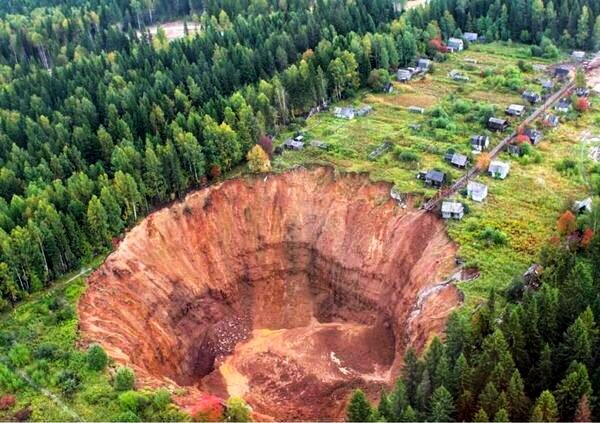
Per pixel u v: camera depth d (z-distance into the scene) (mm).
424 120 123125
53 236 91500
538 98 127562
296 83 127438
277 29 155625
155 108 118188
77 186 100188
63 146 113750
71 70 146125
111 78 137500
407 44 145375
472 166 106562
